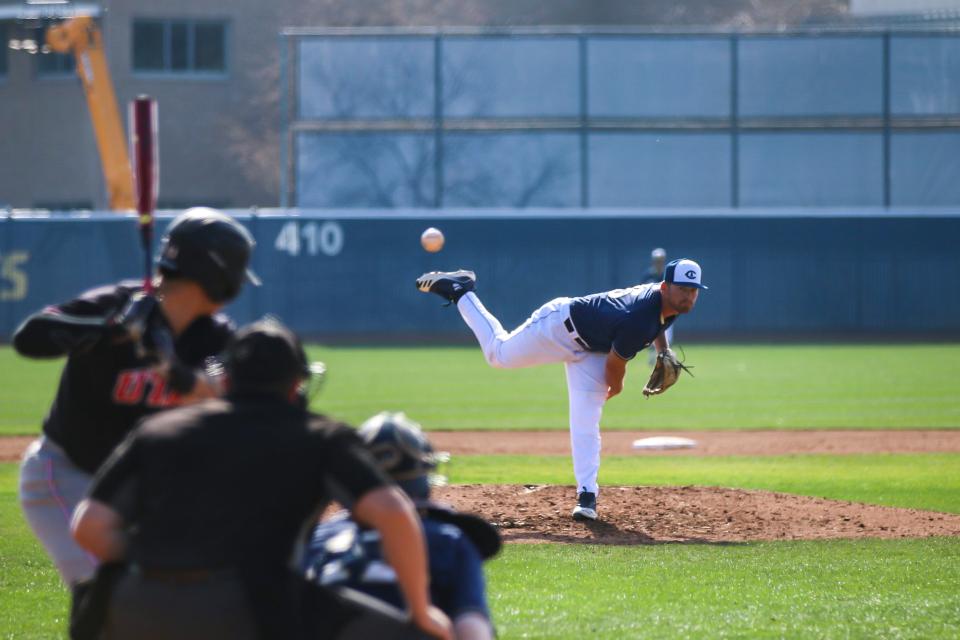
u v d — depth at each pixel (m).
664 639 18.97
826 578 23.64
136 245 113.12
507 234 114.38
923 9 158.50
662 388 31.50
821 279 115.50
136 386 13.84
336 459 11.45
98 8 155.00
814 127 128.25
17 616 20.62
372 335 114.56
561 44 128.62
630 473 40.28
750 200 129.25
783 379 76.69
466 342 110.56
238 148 166.62
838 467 42.09
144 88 165.50
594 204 129.75
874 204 128.75
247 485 11.25
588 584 23.09
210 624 11.15
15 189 162.88
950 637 19.09
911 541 27.70
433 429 53.19
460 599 12.84
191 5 166.12
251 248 14.48
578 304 29.52
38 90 161.62
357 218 114.06
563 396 67.94
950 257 115.62
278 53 169.62
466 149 129.50
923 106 127.69
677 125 128.88
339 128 129.25
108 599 11.65
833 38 127.56
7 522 30.39
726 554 26.06
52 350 13.33
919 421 55.91
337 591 12.16
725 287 115.38
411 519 11.41
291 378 12.02
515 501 32.50
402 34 128.50
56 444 14.52
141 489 11.48
